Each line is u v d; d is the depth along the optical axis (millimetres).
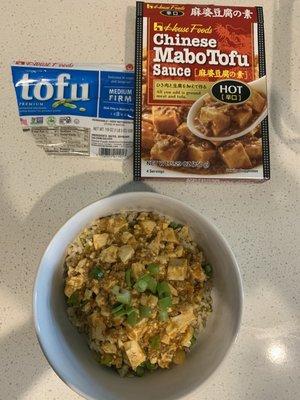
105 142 302
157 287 261
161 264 269
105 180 301
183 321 258
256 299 293
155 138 294
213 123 297
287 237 301
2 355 279
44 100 304
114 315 256
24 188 298
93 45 314
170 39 306
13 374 277
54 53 312
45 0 319
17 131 302
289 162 308
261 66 306
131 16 320
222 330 262
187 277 271
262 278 295
